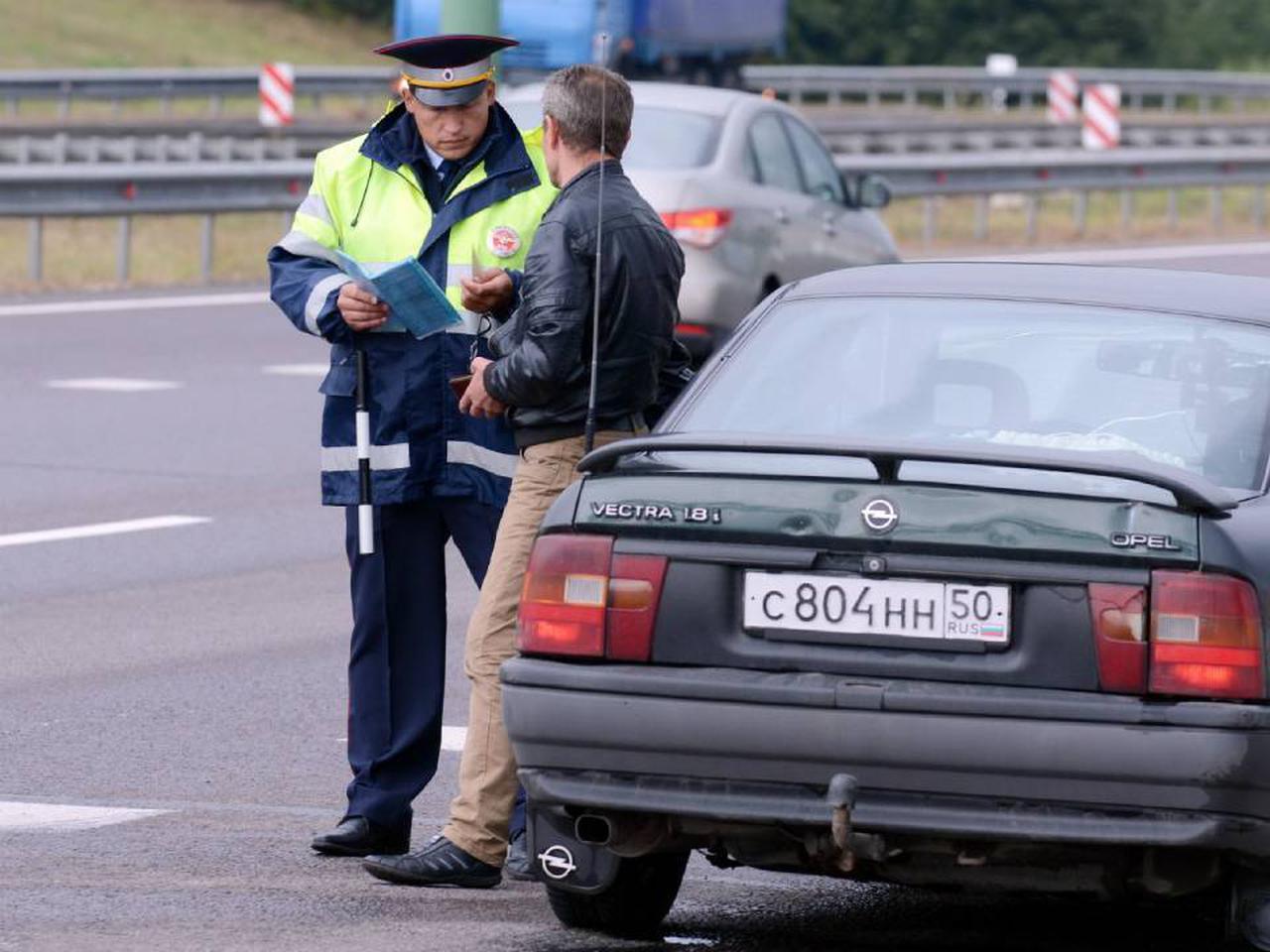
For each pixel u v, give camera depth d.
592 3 130.38
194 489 47.91
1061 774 17.47
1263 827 17.47
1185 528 17.78
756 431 20.78
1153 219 127.94
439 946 20.14
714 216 58.84
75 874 22.50
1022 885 18.08
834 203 65.06
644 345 22.02
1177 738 17.28
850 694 17.77
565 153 22.14
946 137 133.12
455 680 33.12
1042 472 18.52
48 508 45.44
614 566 18.81
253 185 88.06
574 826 19.38
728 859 19.95
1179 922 21.67
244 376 63.84
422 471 23.23
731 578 18.53
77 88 143.50
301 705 31.05
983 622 17.92
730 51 148.62
